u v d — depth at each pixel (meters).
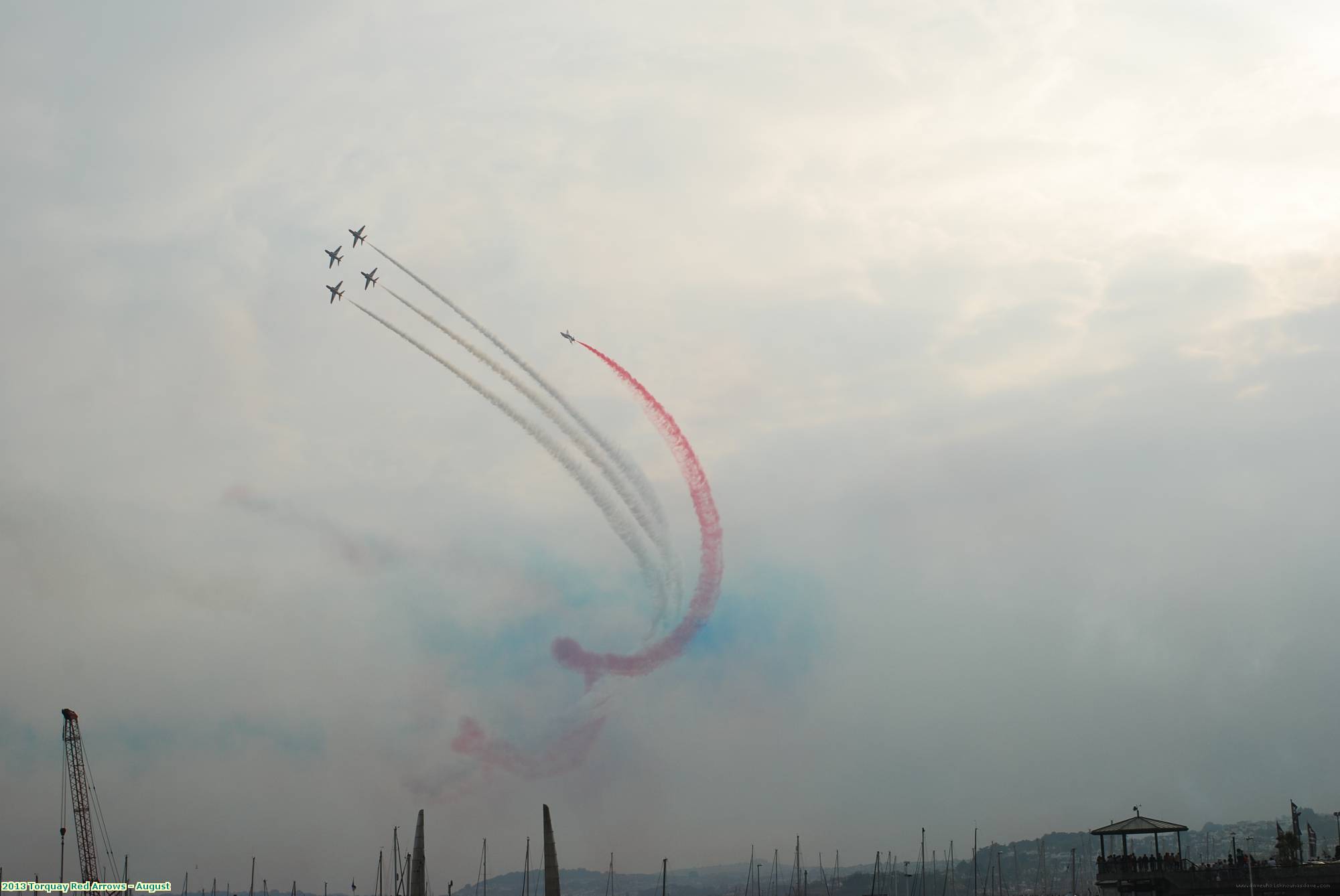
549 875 117.44
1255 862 108.81
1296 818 135.25
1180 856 113.00
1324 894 96.38
